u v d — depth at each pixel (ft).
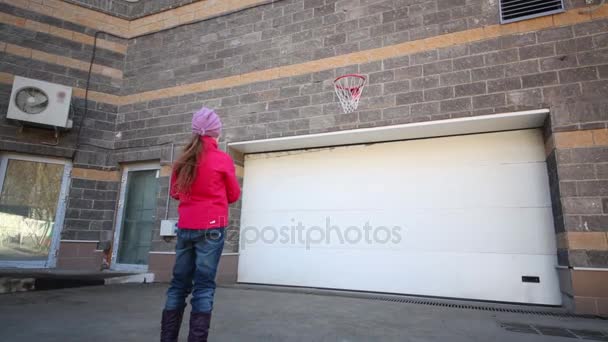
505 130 14.49
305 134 16.44
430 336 8.40
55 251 18.79
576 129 12.25
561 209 12.07
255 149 18.42
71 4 20.56
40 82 18.52
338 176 16.97
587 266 11.37
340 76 16.33
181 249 6.61
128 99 20.90
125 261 19.61
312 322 9.49
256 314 10.32
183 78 19.80
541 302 12.86
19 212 18.51
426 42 15.01
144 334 7.93
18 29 19.10
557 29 13.14
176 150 19.02
